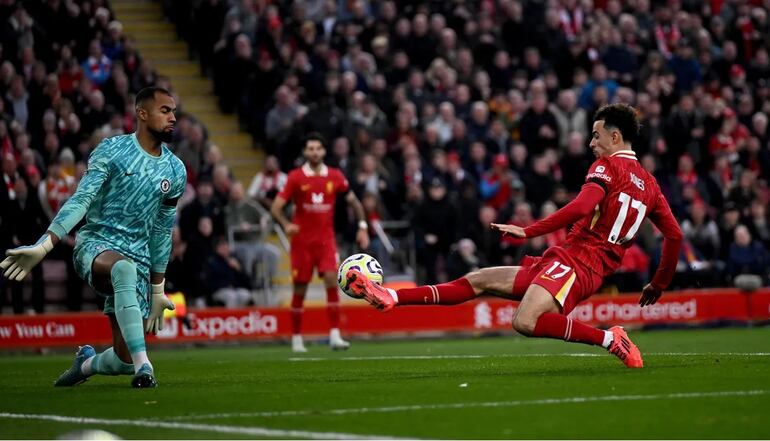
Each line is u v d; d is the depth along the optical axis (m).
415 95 81.38
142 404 27.03
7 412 26.44
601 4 95.00
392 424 22.69
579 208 31.91
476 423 22.55
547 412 23.77
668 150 82.25
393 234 73.06
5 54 73.00
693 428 21.56
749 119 87.81
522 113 83.75
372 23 85.25
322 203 56.16
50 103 70.94
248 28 84.12
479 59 87.19
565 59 87.00
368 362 42.69
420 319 68.38
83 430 22.80
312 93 80.00
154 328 32.69
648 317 70.00
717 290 71.00
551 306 32.47
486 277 33.72
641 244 72.88
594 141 33.78
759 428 21.50
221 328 65.62
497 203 75.69
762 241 75.69
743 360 36.75
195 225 67.56
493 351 50.31
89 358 32.25
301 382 32.34
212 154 71.88
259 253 70.12
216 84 82.69
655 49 93.38
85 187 30.33
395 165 76.00
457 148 78.19
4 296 63.62
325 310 67.12
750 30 94.44
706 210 77.44
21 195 63.78
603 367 34.41
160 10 90.69
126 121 72.69
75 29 76.94
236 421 23.73
